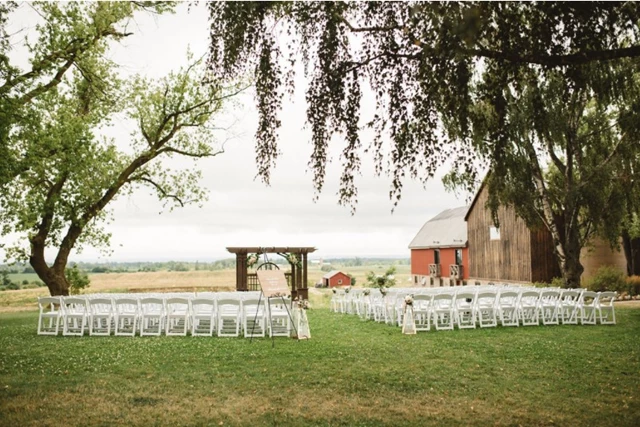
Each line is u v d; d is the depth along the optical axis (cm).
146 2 2022
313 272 8619
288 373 809
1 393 701
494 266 2872
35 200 2033
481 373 805
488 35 578
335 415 610
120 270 6375
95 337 1197
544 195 1961
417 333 1225
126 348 1027
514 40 575
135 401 667
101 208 2269
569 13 537
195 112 2447
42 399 674
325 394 696
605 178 1783
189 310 1225
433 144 618
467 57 568
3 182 1648
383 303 1470
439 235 3928
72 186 2150
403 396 687
